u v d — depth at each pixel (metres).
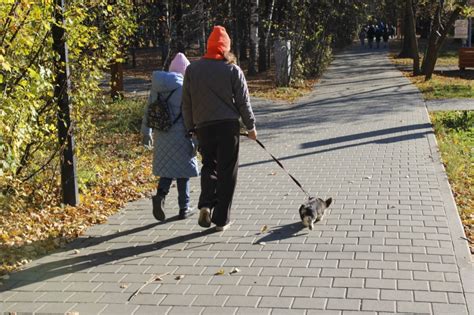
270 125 14.27
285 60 23.19
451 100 17.12
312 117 15.30
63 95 7.32
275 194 7.74
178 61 6.93
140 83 26.41
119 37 9.82
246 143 11.85
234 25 29.48
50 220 6.94
